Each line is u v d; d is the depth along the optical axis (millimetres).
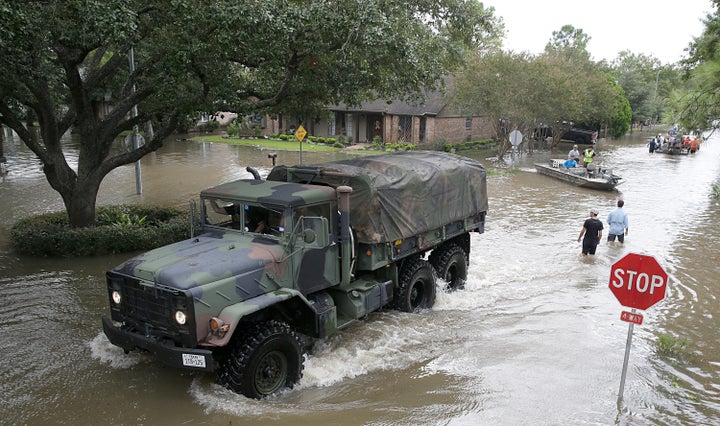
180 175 25125
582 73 40250
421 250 9242
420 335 8531
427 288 9703
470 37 19469
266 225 7227
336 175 8023
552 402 6520
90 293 10195
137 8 11844
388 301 8648
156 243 13164
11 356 7605
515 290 10977
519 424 5996
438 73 15336
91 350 7820
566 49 45656
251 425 5852
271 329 6520
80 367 7293
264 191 7324
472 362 7641
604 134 57812
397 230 8391
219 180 23750
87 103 13320
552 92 31750
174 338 6129
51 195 20109
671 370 7566
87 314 9188
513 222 17250
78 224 13742
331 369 7293
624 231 14852
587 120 46156
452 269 10828
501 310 9852
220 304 6168
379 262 8242
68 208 13742
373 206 7949
